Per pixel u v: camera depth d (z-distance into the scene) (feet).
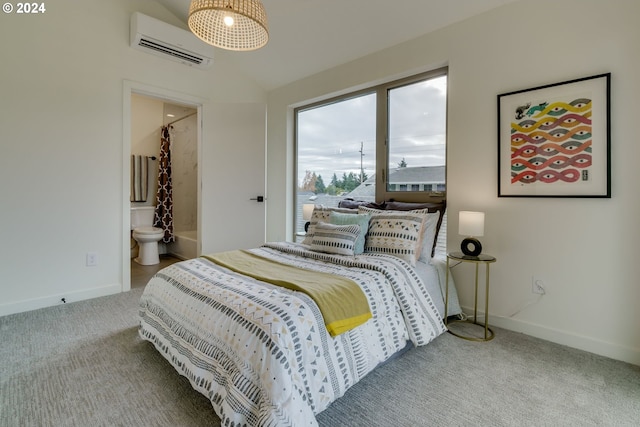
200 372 4.68
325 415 4.59
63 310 8.56
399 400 4.94
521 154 7.38
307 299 4.75
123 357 6.14
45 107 8.71
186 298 5.49
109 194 9.87
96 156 9.61
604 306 6.43
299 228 13.39
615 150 6.26
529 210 7.32
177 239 15.60
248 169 12.77
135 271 12.75
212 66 12.26
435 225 8.33
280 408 3.71
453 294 8.26
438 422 4.46
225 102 12.67
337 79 11.26
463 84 8.29
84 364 5.87
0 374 5.50
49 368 5.72
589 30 6.50
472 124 8.16
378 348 5.48
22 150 8.41
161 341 5.84
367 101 11.05
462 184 8.38
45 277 8.82
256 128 12.80
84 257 9.46
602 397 5.03
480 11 7.91
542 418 4.55
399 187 10.19
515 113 7.43
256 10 5.78
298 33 10.51
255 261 7.18
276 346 3.98
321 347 4.50
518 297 7.51
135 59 10.34
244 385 3.97
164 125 15.94
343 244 7.48
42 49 8.63
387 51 9.85
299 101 12.66
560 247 6.92
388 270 6.35
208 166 12.31
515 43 7.43
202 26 6.29
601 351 6.43
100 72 9.62
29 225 8.56
